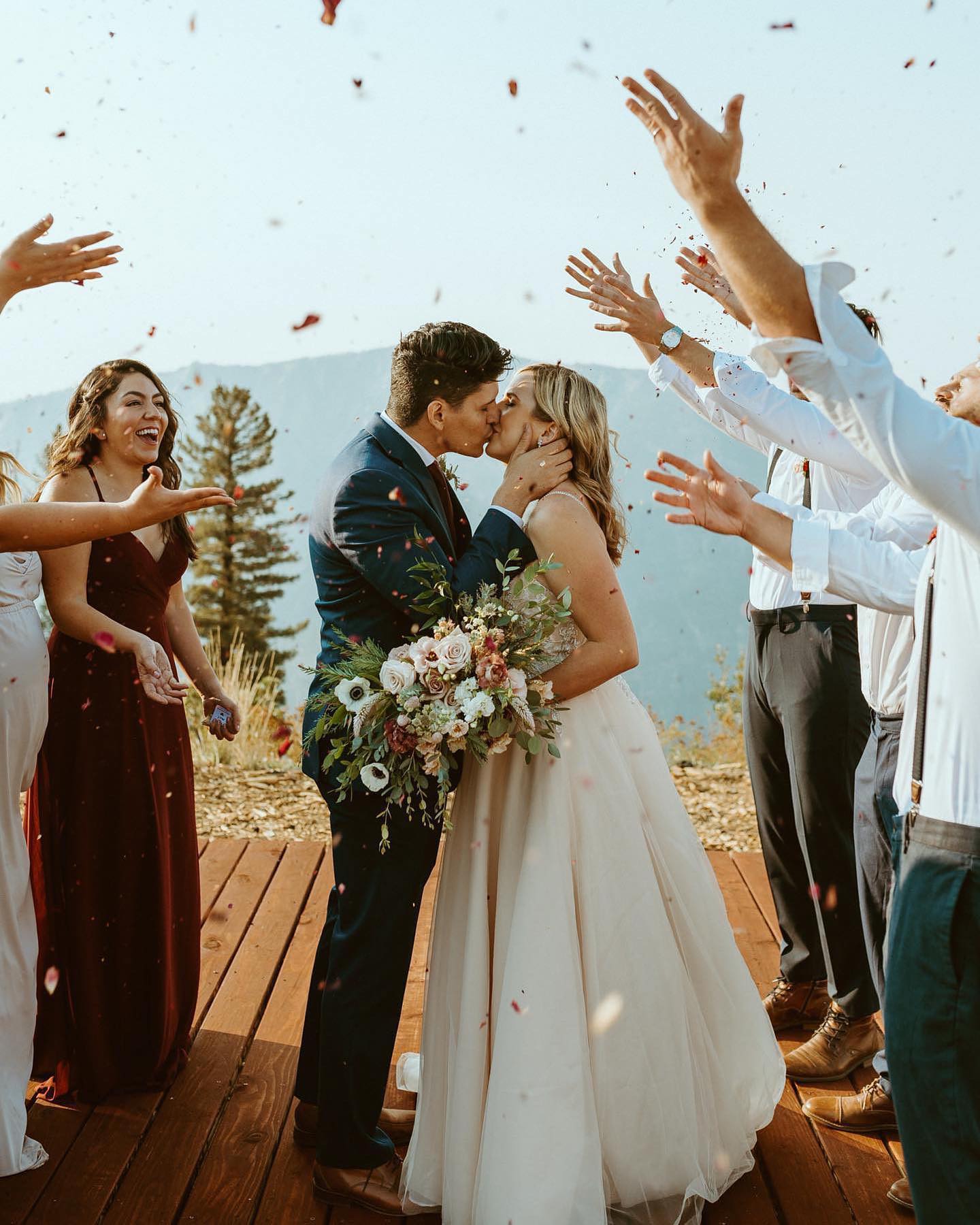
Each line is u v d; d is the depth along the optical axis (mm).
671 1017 2455
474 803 2559
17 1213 2496
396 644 2525
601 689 2613
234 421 32500
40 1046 2961
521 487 2473
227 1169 2684
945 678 1819
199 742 6777
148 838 2947
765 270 1532
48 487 2982
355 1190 2518
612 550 2607
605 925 2424
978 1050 1781
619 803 2484
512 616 2371
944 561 1840
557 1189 2281
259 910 4227
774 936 4004
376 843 2459
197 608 32562
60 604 2822
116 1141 2785
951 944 1783
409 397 2504
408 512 2445
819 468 3059
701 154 1491
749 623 3266
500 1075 2344
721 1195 2586
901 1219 2496
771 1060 2738
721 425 3438
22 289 2064
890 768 2697
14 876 2625
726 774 6215
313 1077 2742
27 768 2662
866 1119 2824
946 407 2135
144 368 3008
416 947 3998
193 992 3145
